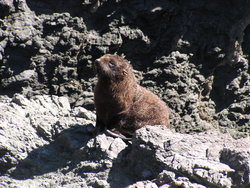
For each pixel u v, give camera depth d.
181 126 54.69
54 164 34.56
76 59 52.66
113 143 33.12
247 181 26.75
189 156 29.56
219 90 58.88
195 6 56.59
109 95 36.50
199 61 57.56
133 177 30.69
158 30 55.62
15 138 36.06
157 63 55.78
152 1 55.12
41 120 38.75
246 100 59.00
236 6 57.31
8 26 49.91
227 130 57.16
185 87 55.88
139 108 38.56
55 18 51.88
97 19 54.25
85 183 30.42
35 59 51.03
